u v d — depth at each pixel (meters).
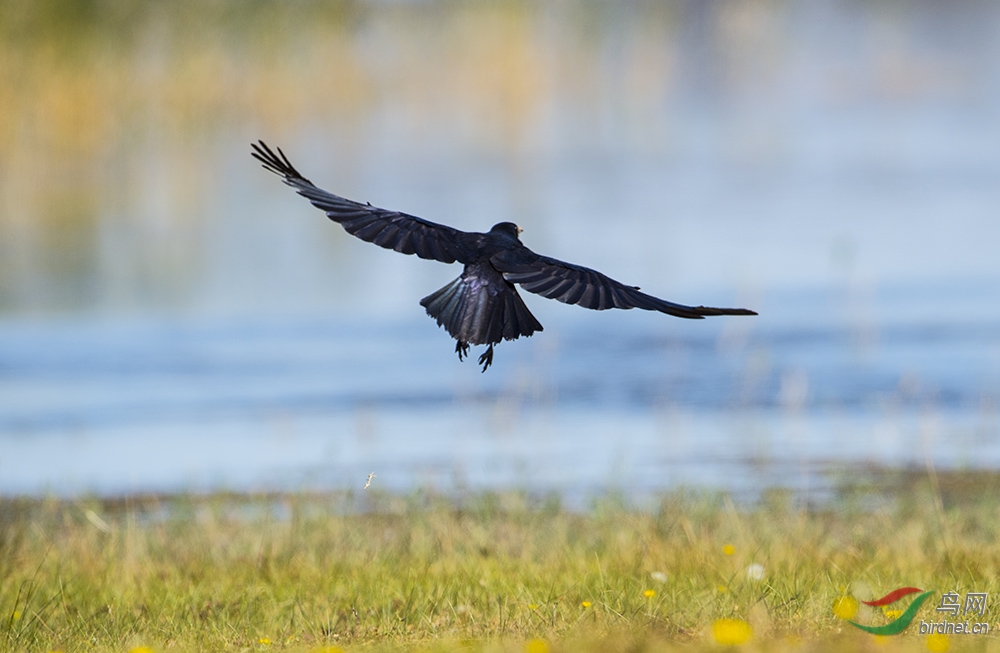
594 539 10.93
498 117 39.78
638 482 13.63
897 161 36.38
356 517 12.28
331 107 37.16
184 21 34.97
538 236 27.94
